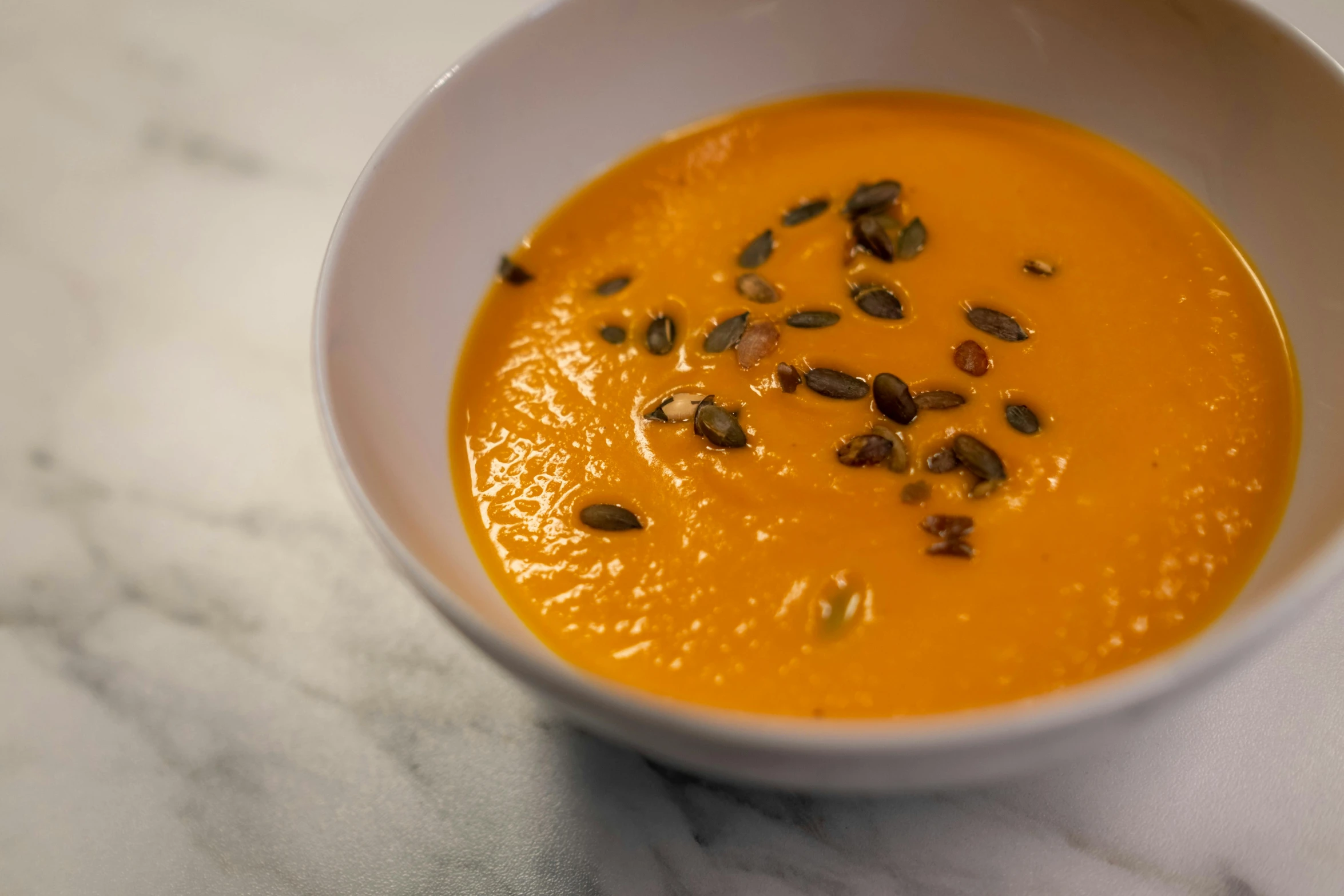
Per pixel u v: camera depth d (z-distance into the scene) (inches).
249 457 15.5
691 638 13.2
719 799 13.3
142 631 14.6
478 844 13.3
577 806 13.4
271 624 14.5
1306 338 13.7
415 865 13.3
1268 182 14.2
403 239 14.2
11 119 18.5
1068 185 15.0
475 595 12.6
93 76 18.8
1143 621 13.0
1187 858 12.8
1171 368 14.0
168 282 16.9
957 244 14.8
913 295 14.6
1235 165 14.4
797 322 14.5
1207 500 13.4
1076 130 15.3
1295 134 13.9
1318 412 13.4
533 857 13.2
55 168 18.0
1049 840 12.9
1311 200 13.8
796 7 15.4
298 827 13.5
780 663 13.0
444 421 14.3
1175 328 14.2
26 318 16.7
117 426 15.8
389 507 12.6
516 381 14.6
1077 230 14.8
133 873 13.5
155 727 14.1
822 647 13.0
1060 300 14.4
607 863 13.1
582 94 15.2
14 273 17.1
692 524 13.7
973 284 14.6
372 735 13.9
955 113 15.6
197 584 14.8
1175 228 14.6
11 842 13.7
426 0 19.1
